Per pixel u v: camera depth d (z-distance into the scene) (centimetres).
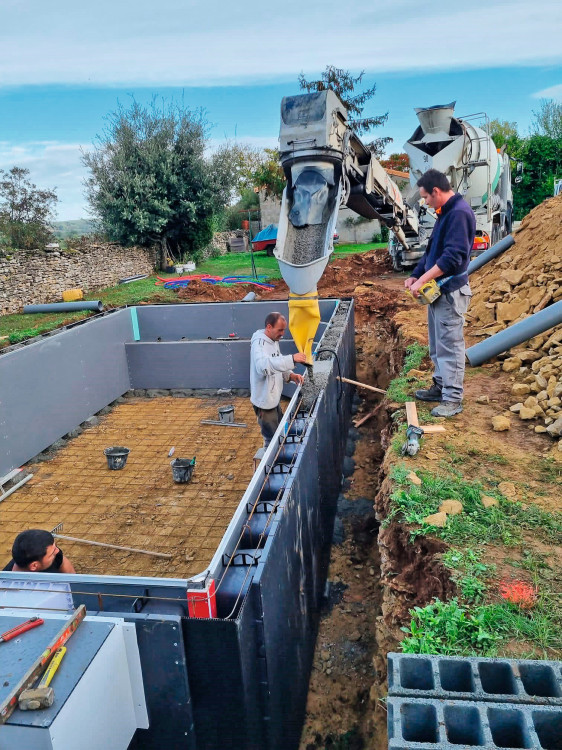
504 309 621
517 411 443
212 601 251
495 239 1330
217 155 1908
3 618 224
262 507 322
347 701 368
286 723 309
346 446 680
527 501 328
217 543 525
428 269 418
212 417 838
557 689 172
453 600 254
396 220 838
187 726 242
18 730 179
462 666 181
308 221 493
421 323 770
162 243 1928
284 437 407
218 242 2581
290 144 489
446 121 985
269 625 270
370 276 1438
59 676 195
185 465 640
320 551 448
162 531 550
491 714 159
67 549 524
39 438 724
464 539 298
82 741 196
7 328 1104
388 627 307
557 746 157
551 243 682
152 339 997
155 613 248
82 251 1548
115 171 1797
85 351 824
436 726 158
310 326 496
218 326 980
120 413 874
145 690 237
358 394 834
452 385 438
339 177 515
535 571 270
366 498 580
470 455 384
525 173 2628
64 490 639
